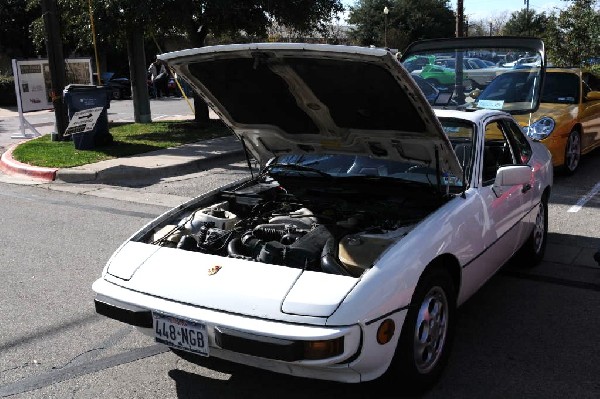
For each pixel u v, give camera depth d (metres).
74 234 6.80
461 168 3.98
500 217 4.33
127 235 6.73
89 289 5.20
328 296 2.96
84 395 3.55
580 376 3.65
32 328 4.45
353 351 2.91
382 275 3.08
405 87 3.36
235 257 3.53
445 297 3.61
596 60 18.11
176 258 3.50
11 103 25.48
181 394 3.55
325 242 3.56
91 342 4.22
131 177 9.87
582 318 4.46
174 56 3.79
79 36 14.73
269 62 3.61
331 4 14.48
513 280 5.22
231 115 4.49
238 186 4.93
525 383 3.58
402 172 4.52
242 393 3.55
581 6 17.92
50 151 11.76
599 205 7.49
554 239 6.28
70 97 11.38
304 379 3.70
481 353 3.95
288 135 4.49
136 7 12.66
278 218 4.09
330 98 3.80
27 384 3.67
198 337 3.11
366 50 3.16
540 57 7.81
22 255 6.11
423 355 3.46
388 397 3.47
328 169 4.80
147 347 4.14
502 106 7.93
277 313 2.96
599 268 5.46
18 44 30.61
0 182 9.80
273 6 13.66
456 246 3.65
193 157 10.99
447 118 4.59
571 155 9.02
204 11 14.04
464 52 8.35
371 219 3.93
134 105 16.50
